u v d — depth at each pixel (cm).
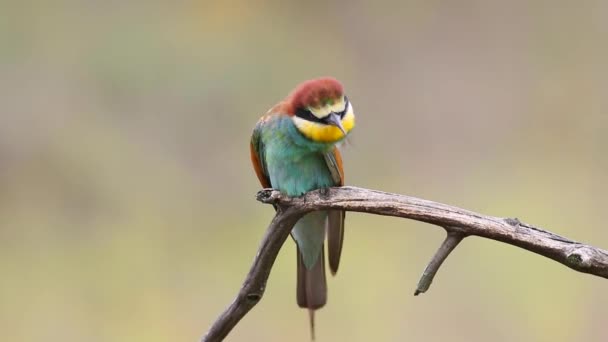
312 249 784
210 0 1445
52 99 1351
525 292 1130
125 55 1366
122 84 1352
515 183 1338
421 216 607
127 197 1291
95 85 1359
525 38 1491
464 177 1363
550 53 1477
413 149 1409
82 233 1273
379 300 1160
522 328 1116
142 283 1205
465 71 1486
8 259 1238
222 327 661
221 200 1306
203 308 1177
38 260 1239
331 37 1499
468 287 1146
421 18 1509
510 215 1282
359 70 1489
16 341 1148
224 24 1437
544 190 1319
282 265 1180
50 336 1152
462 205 1318
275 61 1427
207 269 1223
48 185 1303
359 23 1509
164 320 1162
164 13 1420
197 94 1359
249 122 1366
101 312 1173
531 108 1445
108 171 1303
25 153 1319
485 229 591
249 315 1141
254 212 1291
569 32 1479
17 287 1207
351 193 637
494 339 1112
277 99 1406
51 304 1185
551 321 1114
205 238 1263
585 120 1418
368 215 1241
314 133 729
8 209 1288
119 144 1327
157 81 1359
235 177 1321
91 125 1339
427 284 602
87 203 1293
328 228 763
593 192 1311
